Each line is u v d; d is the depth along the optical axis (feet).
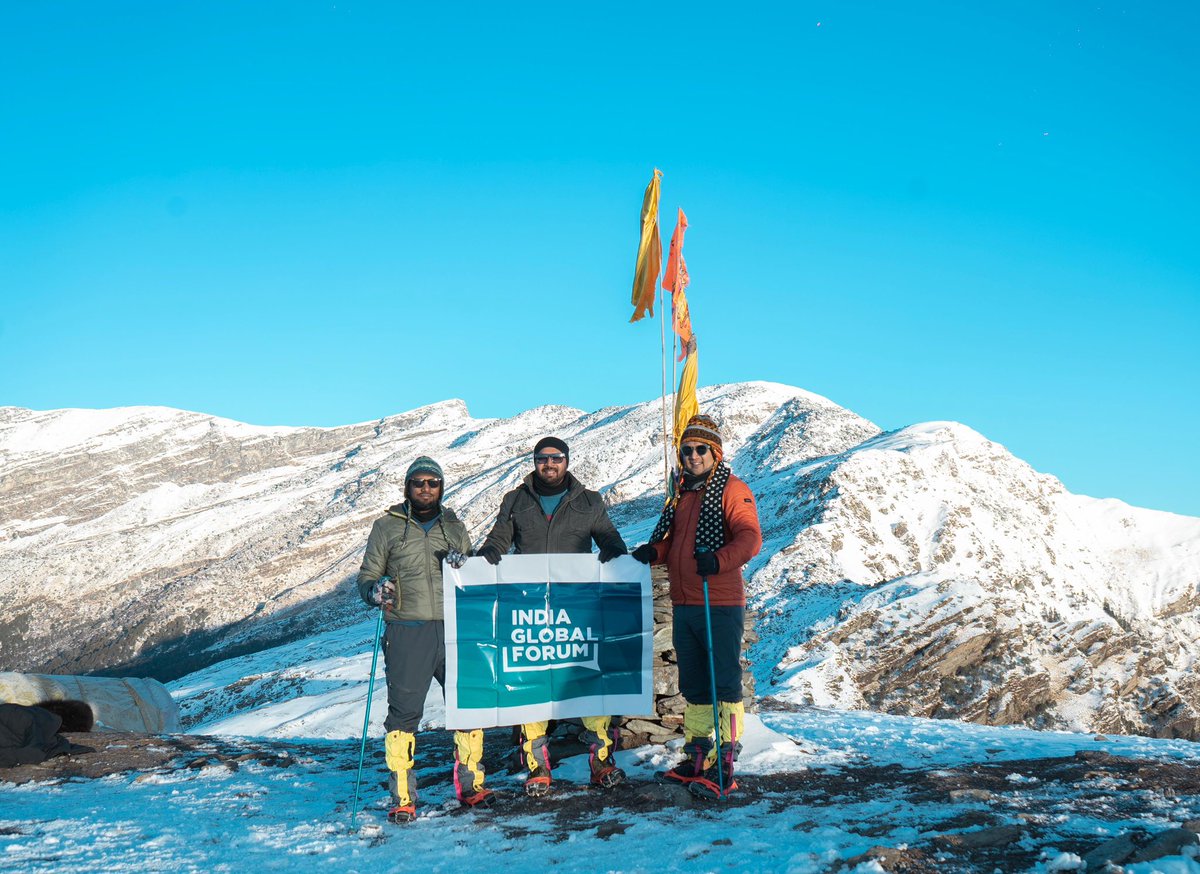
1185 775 19.08
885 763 22.39
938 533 368.89
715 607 18.97
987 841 13.94
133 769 25.02
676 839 15.05
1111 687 169.68
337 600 578.66
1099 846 13.15
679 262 28.58
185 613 622.13
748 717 24.29
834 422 646.74
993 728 32.12
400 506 19.25
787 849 13.98
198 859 15.33
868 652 152.46
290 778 23.36
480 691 19.07
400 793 17.79
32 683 32.89
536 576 19.83
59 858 15.44
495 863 14.42
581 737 23.82
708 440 19.31
